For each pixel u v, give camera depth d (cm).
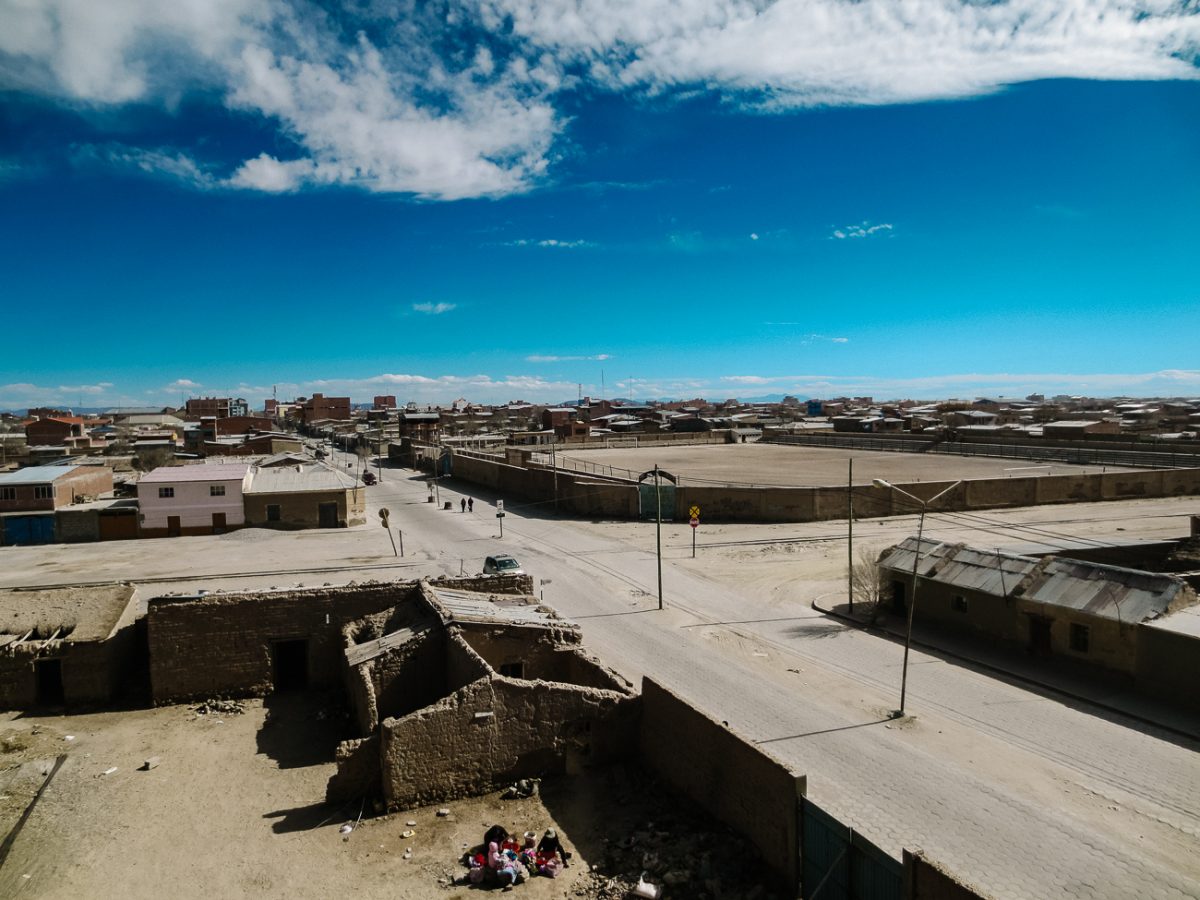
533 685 1709
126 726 2095
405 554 4209
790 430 11738
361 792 1656
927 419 12838
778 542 4456
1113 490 5716
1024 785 1648
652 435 11388
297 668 2383
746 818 1407
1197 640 2000
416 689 2092
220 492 4906
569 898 1310
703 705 2106
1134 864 1353
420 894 1332
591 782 1705
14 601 2430
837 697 2172
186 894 1353
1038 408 15912
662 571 3788
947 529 4688
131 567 3891
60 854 1485
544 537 4762
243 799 1688
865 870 1130
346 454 12088
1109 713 2036
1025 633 2477
